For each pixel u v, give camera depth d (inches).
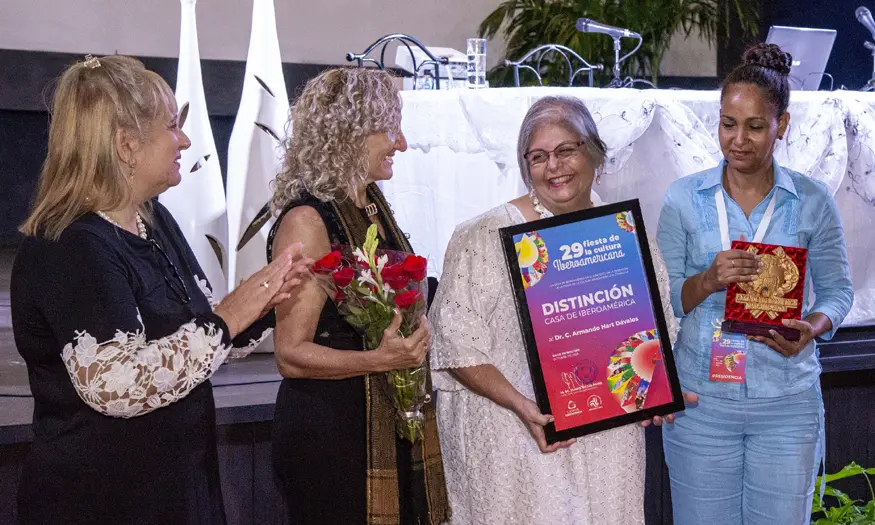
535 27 269.1
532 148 68.2
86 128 56.1
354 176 68.2
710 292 78.5
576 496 69.4
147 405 54.9
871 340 126.4
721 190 82.4
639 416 68.6
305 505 68.1
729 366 80.3
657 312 69.6
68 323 54.1
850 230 132.3
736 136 78.4
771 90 77.4
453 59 165.6
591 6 259.8
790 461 81.0
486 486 70.0
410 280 62.2
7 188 260.4
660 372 69.4
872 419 120.1
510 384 68.6
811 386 81.9
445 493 71.1
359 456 67.4
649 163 129.6
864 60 229.1
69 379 56.6
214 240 126.4
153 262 60.7
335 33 282.2
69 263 54.7
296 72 275.9
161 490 58.2
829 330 82.0
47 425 57.7
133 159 58.4
